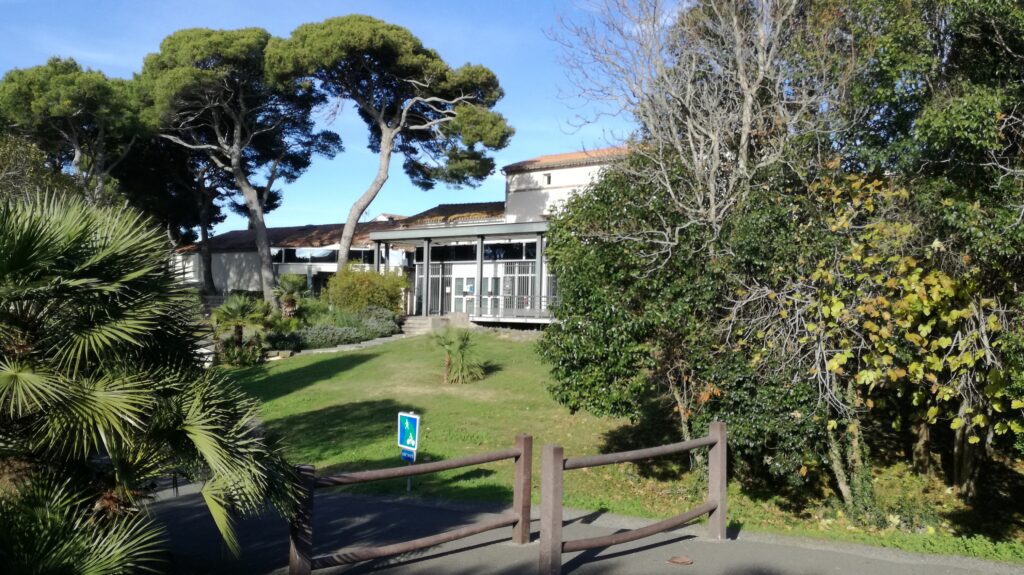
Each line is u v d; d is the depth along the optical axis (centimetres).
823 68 1379
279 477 502
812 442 1103
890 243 970
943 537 896
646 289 1206
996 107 970
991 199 973
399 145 4412
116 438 484
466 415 1812
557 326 1301
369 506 1009
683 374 1212
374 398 2031
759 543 740
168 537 748
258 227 4247
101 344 484
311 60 3650
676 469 1433
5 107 3516
